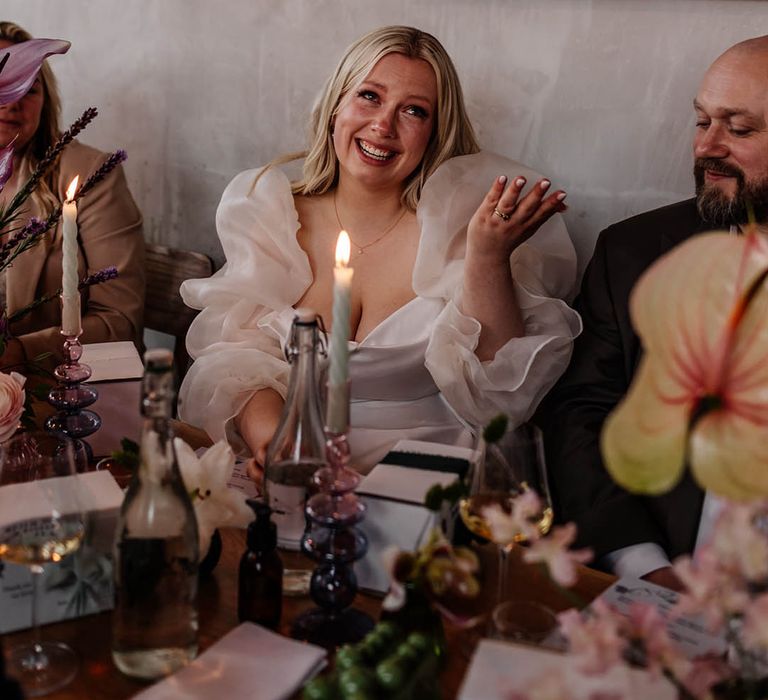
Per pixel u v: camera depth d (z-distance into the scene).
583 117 2.04
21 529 0.95
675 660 0.74
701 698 0.74
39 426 1.52
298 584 1.12
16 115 2.29
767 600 0.70
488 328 1.79
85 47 2.71
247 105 2.47
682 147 1.97
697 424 0.71
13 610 1.03
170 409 0.95
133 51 2.62
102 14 2.64
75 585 1.05
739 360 0.70
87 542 1.05
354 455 1.72
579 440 1.70
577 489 1.65
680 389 0.70
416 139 1.88
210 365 1.80
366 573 1.11
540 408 1.88
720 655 0.99
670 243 1.76
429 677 0.87
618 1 1.95
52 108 2.39
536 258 1.91
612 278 1.79
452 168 1.90
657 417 0.69
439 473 1.14
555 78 2.05
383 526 1.08
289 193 1.98
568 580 0.79
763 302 0.69
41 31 2.79
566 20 2.00
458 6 2.11
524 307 1.81
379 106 1.86
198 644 1.02
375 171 1.89
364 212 1.98
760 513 0.75
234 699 0.90
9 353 1.89
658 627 0.75
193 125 2.58
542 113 2.08
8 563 1.02
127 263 2.36
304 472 1.11
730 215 1.67
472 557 0.91
